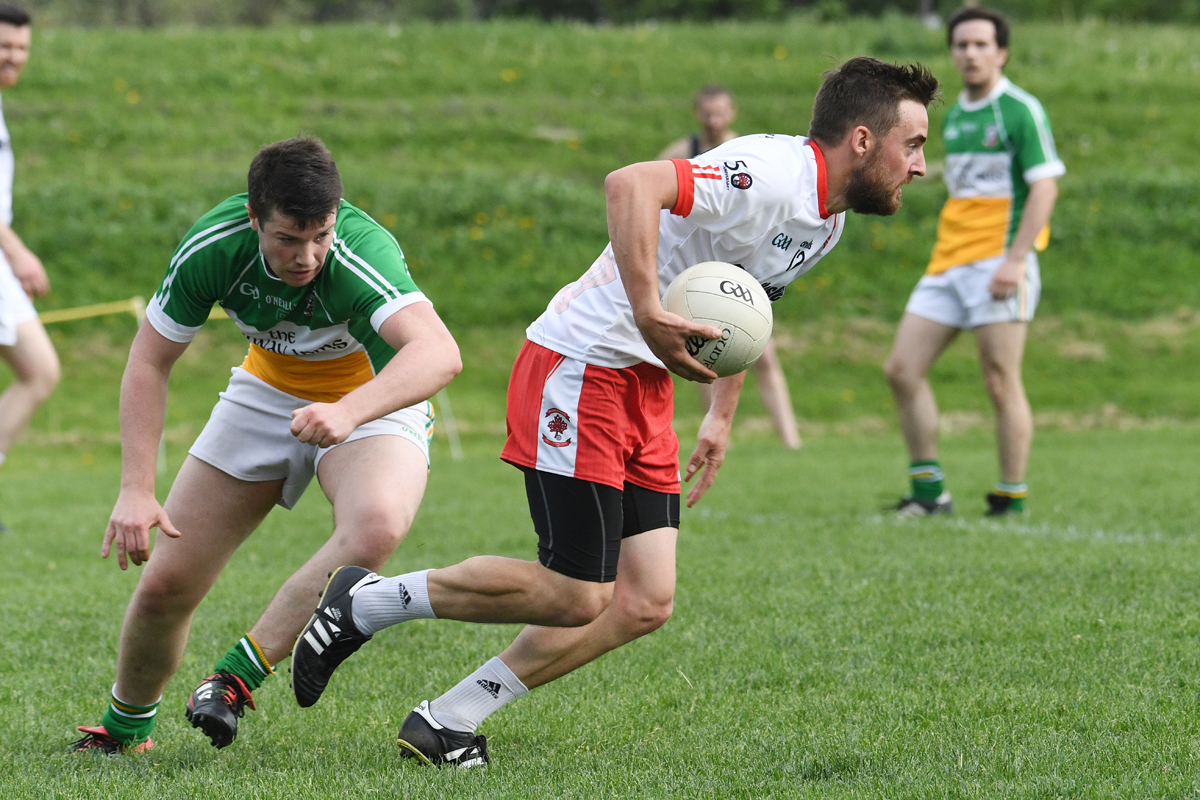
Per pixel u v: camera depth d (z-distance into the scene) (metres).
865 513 30.45
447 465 44.03
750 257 12.40
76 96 83.62
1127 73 95.19
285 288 12.40
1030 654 16.12
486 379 58.16
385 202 69.50
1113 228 71.44
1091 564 22.06
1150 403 56.41
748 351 12.04
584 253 67.69
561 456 12.12
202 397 55.06
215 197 69.81
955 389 58.31
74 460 49.31
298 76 90.25
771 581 21.59
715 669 16.06
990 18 28.69
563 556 12.10
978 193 29.17
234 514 13.38
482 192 71.56
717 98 38.00
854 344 62.25
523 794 11.08
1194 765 11.29
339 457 13.26
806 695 14.70
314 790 11.35
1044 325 63.62
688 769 11.91
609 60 96.12
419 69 93.00
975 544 24.81
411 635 18.64
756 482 36.81
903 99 12.14
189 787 11.51
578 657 12.79
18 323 28.95
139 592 13.07
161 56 92.19
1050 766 11.37
